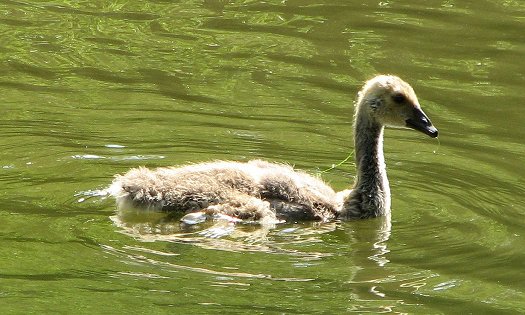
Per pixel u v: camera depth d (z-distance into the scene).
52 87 19.02
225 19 22.55
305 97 18.89
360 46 21.17
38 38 21.27
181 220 14.12
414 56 20.78
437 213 14.95
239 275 12.85
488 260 13.51
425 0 23.66
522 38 21.67
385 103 15.65
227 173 15.00
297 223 14.75
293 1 23.58
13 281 12.48
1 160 15.89
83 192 14.92
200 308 12.05
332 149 16.98
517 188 15.77
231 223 14.28
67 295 12.24
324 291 12.57
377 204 15.15
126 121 17.64
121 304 12.08
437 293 12.63
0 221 13.91
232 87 19.27
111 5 23.23
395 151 17.11
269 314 11.98
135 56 20.56
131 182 14.54
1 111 17.84
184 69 20.02
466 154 16.95
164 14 22.75
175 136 17.16
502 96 19.19
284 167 15.66
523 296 12.64
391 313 12.12
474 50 21.11
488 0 23.64
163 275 12.73
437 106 18.72
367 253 13.65
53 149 16.39
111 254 13.20
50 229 13.76
